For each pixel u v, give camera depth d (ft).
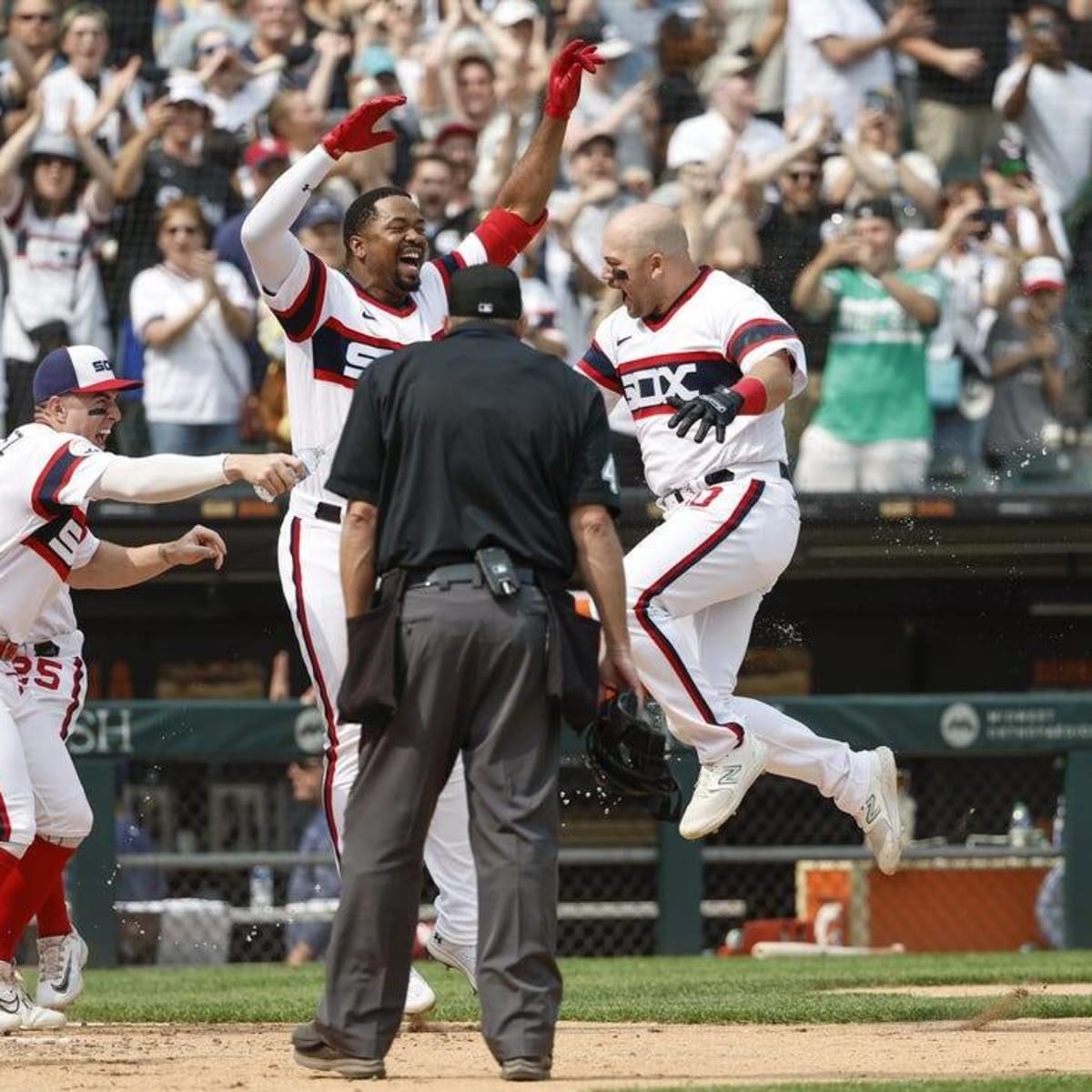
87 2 149.07
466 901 66.49
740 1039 64.80
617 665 50.08
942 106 153.69
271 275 63.77
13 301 142.00
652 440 71.31
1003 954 123.95
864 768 74.54
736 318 68.59
